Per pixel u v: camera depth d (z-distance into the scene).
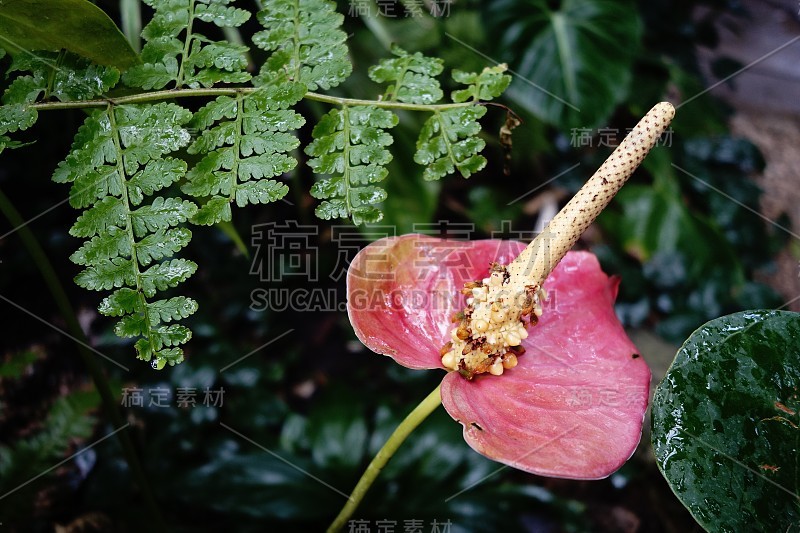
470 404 0.38
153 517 0.49
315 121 0.61
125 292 0.37
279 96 0.40
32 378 0.56
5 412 0.55
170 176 0.38
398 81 0.41
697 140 0.82
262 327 0.65
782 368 0.38
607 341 0.40
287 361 0.65
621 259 0.74
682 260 0.73
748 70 1.10
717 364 0.38
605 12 0.66
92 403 0.54
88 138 0.39
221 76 0.40
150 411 0.58
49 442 0.52
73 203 0.38
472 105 0.41
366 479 0.41
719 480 0.36
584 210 0.39
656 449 0.37
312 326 0.67
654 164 0.76
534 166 0.74
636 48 0.65
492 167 0.73
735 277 0.73
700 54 1.01
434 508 0.54
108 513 0.53
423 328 0.41
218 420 0.59
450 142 0.40
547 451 0.36
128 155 0.39
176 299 0.37
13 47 0.40
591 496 0.58
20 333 0.58
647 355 0.67
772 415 0.37
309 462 0.55
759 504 0.36
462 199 0.72
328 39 0.41
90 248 0.38
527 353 0.41
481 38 0.66
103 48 0.40
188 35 0.41
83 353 0.45
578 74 0.64
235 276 0.66
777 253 0.83
